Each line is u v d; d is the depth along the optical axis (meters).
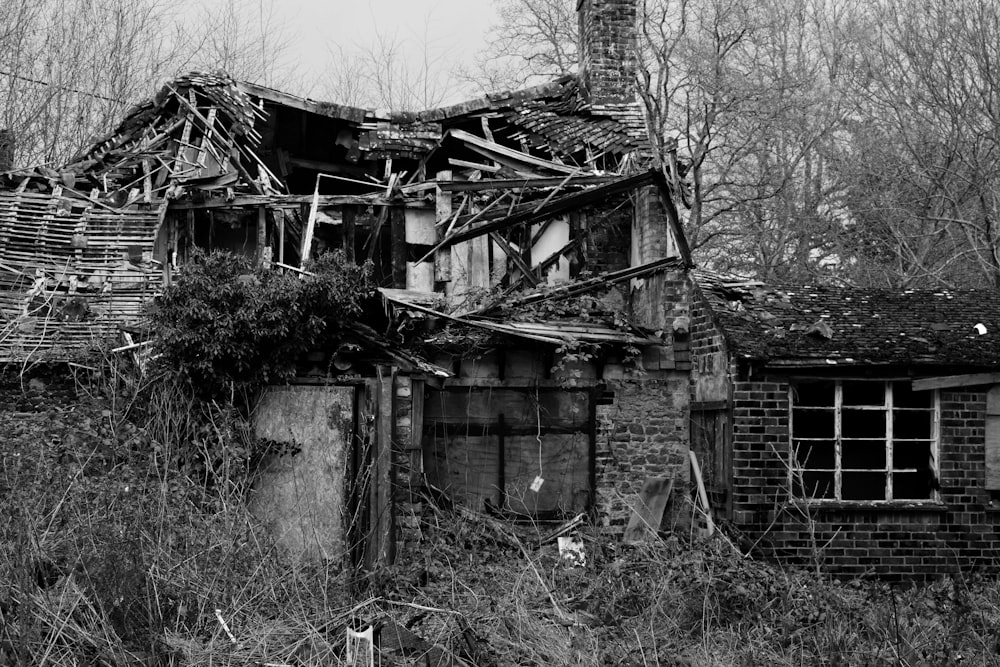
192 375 12.01
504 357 15.05
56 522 10.02
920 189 24.70
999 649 9.91
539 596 11.12
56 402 13.04
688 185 20.16
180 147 18.11
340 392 12.25
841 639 9.78
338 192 22.20
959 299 15.82
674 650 9.63
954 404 14.11
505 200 17.39
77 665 8.44
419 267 17.28
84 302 14.70
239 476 11.62
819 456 15.00
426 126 20.22
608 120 19.61
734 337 13.99
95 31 26.58
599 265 17.78
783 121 26.95
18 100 24.72
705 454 15.02
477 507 14.86
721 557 11.67
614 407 15.37
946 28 25.25
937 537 13.93
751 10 28.30
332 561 11.43
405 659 9.23
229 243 17.70
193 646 8.88
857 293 15.73
